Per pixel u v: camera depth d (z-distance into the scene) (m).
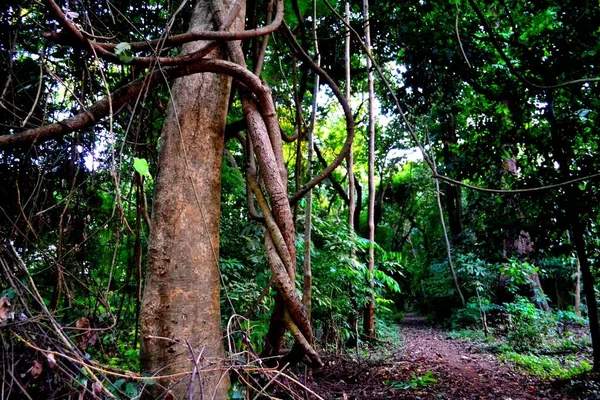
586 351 7.33
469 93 6.23
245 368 1.71
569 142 4.99
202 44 2.16
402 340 9.63
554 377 5.48
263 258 4.93
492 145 5.80
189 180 1.99
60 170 2.58
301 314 1.97
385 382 4.70
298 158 2.97
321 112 11.52
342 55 7.25
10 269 1.81
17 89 2.45
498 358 6.97
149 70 1.82
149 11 2.93
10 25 2.26
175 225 1.95
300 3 4.44
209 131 2.08
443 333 11.56
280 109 6.27
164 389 1.76
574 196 4.85
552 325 9.05
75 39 1.66
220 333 2.00
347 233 6.72
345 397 2.35
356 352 6.42
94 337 1.78
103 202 3.12
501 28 5.35
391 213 21.55
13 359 1.45
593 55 4.61
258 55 2.71
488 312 11.50
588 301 5.15
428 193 17.03
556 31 4.81
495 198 5.75
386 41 6.25
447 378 5.29
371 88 8.93
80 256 2.61
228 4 2.22
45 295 2.51
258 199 2.19
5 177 2.38
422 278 18.02
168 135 2.05
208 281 1.98
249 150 2.45
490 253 5.88
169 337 1.84
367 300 7.34
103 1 2.56
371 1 5.41
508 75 5.34
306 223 3.39
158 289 1.89
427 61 5.16
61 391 1.52
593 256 5.19
